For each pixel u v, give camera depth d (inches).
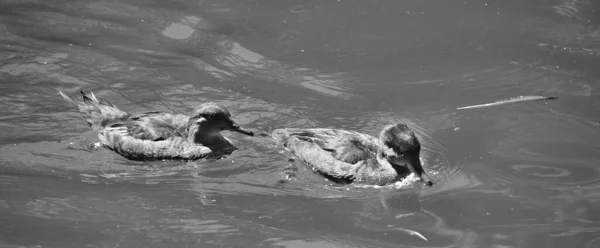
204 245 503.2
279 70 765.3
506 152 641.0
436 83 749.3
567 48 806.5
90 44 794.8
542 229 534.0
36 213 534.0
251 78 749.9
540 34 832.3
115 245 497.0
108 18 850.1
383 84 747.4
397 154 614.9
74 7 872.3
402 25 853.8
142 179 611.2
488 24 852.6
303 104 709.9
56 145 645.9
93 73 742.5
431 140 657.6
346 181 622.8
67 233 508.4
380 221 549.6
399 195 593.3
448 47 811.4
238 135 687.1
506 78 754.2
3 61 751.1
